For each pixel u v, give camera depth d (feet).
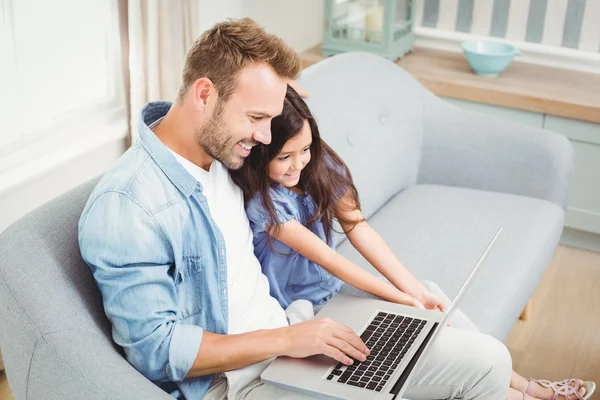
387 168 8.08
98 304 4.85
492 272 7.05
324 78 7.82
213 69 4.62
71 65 8.70
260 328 5.29
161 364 4.55
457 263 7.11
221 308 4.99
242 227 5.41
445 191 8.54
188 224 4.79
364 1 10.41
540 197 8.55
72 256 4.83
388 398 4.60
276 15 11.68
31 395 4.57
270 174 5.58
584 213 10.09
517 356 8.13
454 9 11.25
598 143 9.68
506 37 11.13
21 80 8.07
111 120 9.26
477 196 8.41
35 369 4.47
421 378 5.48
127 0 9.04
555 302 9.14
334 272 5.89
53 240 4.78
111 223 4.45
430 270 7.00
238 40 4.62
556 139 8.52
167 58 9.02
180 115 4.85
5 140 7.88
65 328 4.49
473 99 10.05
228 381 4.91
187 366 4.58
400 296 5.96
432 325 5.54
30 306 4.48
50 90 8.46
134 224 4.47
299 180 5.93
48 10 8.24
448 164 8.83
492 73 10.41
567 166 8.55
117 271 4.42
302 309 5.81
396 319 5.62
